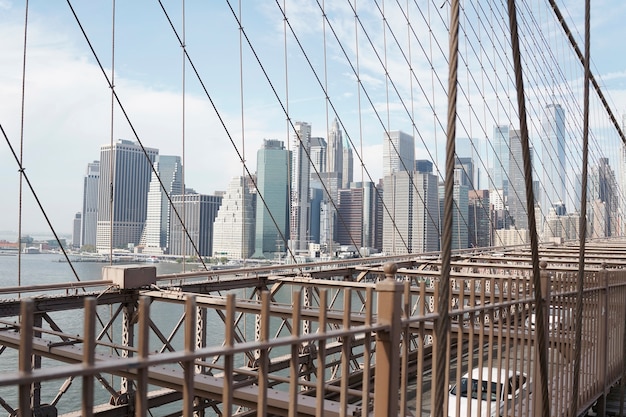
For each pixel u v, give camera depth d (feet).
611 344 18.28
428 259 46.42
